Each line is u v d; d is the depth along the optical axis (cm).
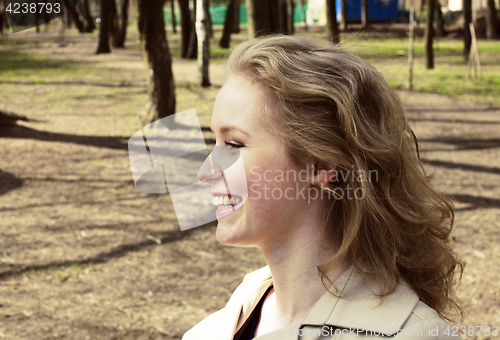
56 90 1259
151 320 318
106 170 644
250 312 85
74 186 580
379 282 67
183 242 434
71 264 391
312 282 70
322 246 70
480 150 730
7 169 639
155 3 749
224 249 423
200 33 1258
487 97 1141
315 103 64
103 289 355
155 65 777
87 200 534
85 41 2816
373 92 67
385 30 3103
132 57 2062
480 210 497
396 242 68
